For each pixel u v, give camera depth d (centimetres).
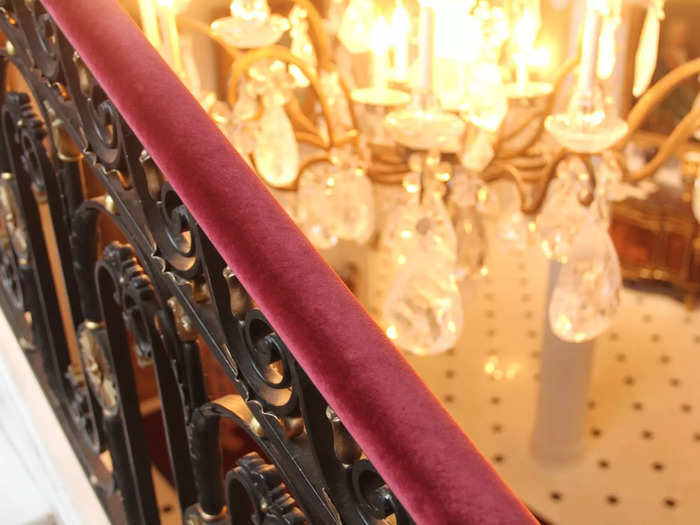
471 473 71
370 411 76
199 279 110
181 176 95
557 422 574
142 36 109
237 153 98
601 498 562
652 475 577
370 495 86
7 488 185
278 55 262
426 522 71
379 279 760
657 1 228
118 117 114
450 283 237
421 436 74
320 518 93
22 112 164
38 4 138
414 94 225
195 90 269
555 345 546
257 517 109
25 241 188
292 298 84
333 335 81
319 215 291
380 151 293
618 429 614
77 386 187
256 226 89
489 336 715
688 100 591
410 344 238
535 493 568
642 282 743
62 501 178
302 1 291
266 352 95
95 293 160
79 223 153
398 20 277
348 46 291
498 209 288
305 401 89
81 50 110
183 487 149
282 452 98
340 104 307
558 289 244
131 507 173
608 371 668
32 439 188
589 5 215
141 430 161
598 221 240
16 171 176
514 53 294
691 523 540
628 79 580
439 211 238
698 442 602
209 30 267
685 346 691
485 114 243
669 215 695
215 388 438
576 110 224
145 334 140
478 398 650
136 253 129
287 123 271
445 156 253
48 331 188
